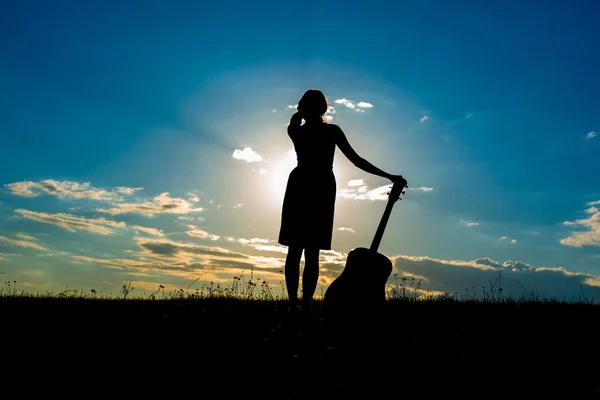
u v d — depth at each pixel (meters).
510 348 4.75
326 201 5.91
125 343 4.63
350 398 3.51
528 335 5.28
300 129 6.07
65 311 6.22
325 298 5.75
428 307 7.09
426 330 5.42
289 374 3.90
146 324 5.41
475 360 4.31
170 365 4.05
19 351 4.31
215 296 7.93
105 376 3.79
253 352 4.41
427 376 3.93
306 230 5.89
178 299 7.73
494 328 5.60
